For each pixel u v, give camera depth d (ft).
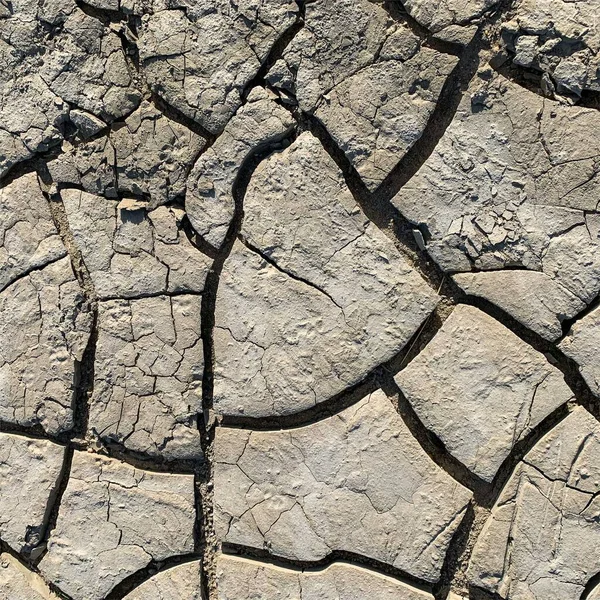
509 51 2.52
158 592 2.63
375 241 2.56
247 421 2.63
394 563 2.56
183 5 2.57
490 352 2.53
